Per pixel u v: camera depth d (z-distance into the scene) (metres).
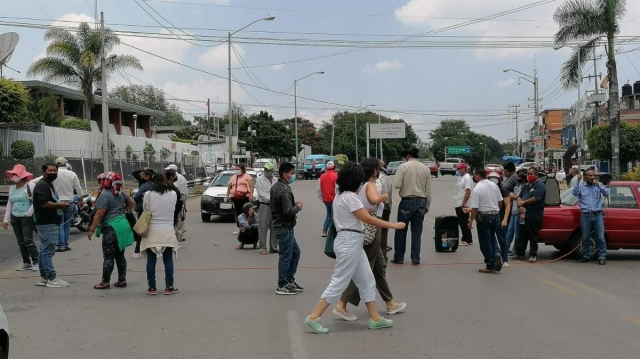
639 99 58.75
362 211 6.82
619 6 32.72
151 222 9.09
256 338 6.78
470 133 149.62
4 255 13.43
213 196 19.66
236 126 63.94
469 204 10.78
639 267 11.48
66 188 13.77
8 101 31.81
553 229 11.99
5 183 29.75
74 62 41.88
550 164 59.25
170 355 6.20
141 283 10.08
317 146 106.94
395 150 98.88
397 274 10.68
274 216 9.02
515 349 6.31
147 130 60.09
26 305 8.49
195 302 8.62
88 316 7.84
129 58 42.59
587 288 9.50
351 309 8.16
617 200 12.16
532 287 9.56
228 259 12.51
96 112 50.38
